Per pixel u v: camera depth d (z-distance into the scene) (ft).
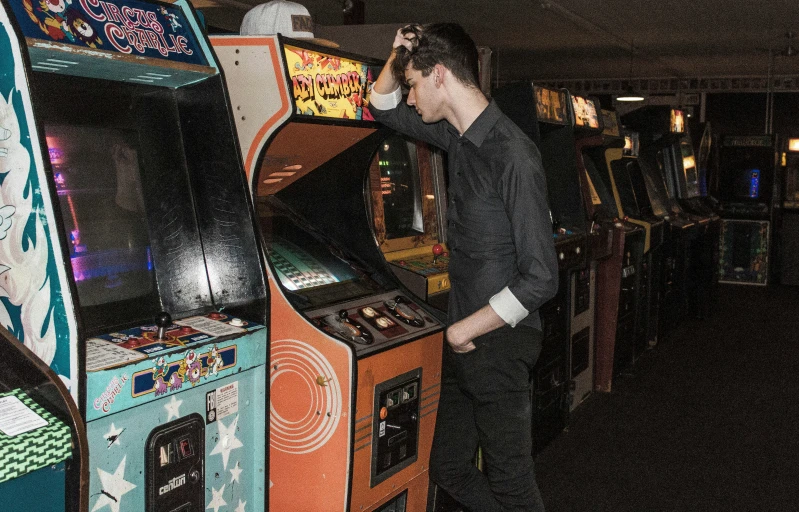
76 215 5.32
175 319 5.74
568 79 42.04
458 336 6.05
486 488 7.66
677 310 20.74
